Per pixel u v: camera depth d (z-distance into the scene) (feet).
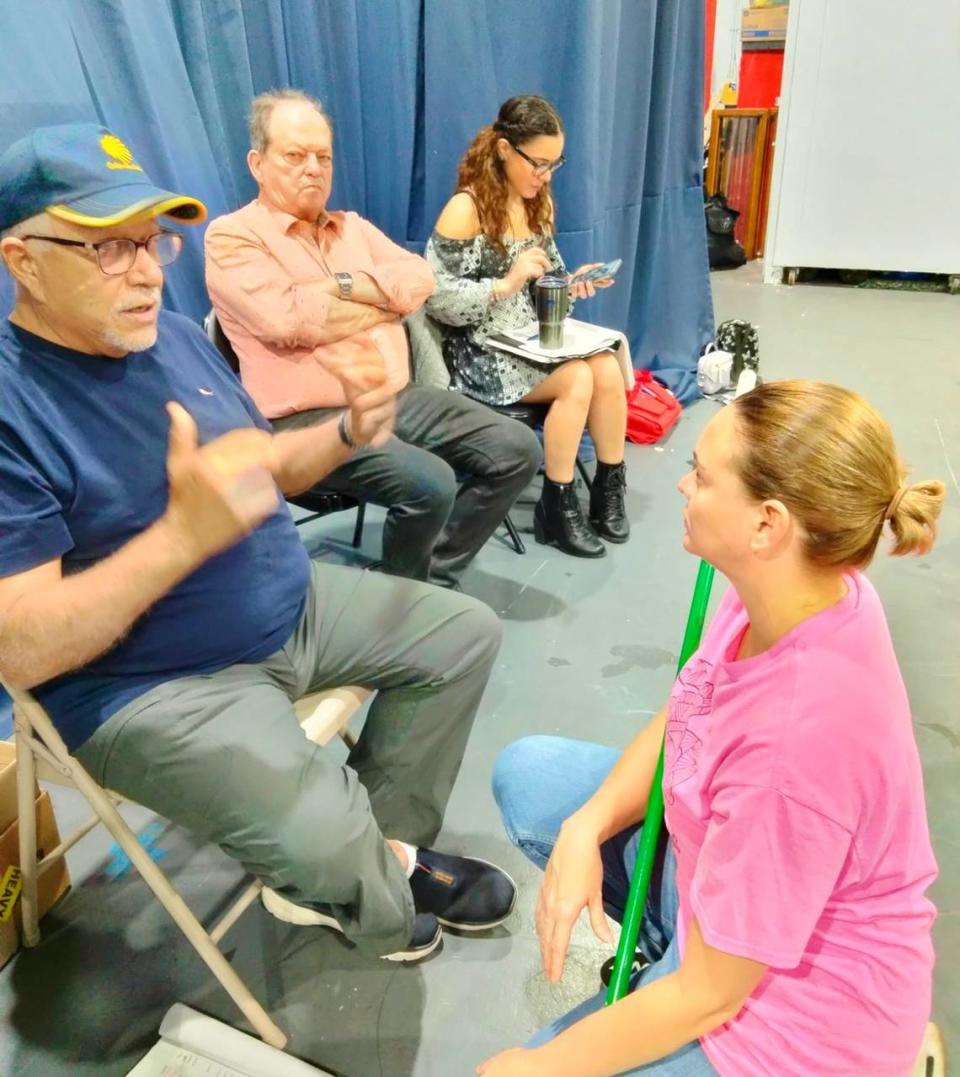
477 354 8.30
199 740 3.83
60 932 4.92
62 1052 4.36
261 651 4.38
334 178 8.28
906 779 2.58
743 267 19.34
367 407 4.57
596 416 8.39
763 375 12.80
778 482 2.49
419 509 6.81
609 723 6.39
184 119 6.79
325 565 5.11
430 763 4.88
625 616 7.59
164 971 4.72
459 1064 4.30
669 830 3.33
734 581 2.76
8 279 5.57
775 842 2.48
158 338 4.26
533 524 9.09
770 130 18.56
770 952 2.53
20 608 3.40
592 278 8.47
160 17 6.46
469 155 7.97
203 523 3.30
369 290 6.88
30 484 3.55
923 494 2.54
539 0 8.69
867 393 12.04
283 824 3.81
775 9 18.24
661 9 10.19
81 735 3.91
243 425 4.50
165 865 5.30
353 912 4.08
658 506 9.43
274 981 4.68
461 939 4.90
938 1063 3.58
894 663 2.70
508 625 7.50
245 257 6.49
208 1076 4.15
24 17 5.53
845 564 2.59
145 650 3.99
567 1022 3.35
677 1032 2.75
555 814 4.06
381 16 7.99
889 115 15.90
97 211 3.49
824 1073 2.76
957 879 5.12
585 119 9.16
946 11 14.92
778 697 2.59
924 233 16.61
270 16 7.25
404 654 4.73
